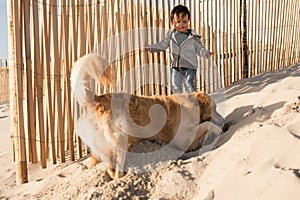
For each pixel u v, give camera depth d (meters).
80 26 4.37
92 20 4.56
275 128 3.32
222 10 6.56
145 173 3.40
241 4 6.91
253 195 2.62
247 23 7.12
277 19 7.92
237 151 3.28
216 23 6.44
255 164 2.95
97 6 4.55
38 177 4.07
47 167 4.33
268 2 7.61
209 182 3.06
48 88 4.28
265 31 7.60
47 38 4.21
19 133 3.93
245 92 5.36
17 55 3.93
